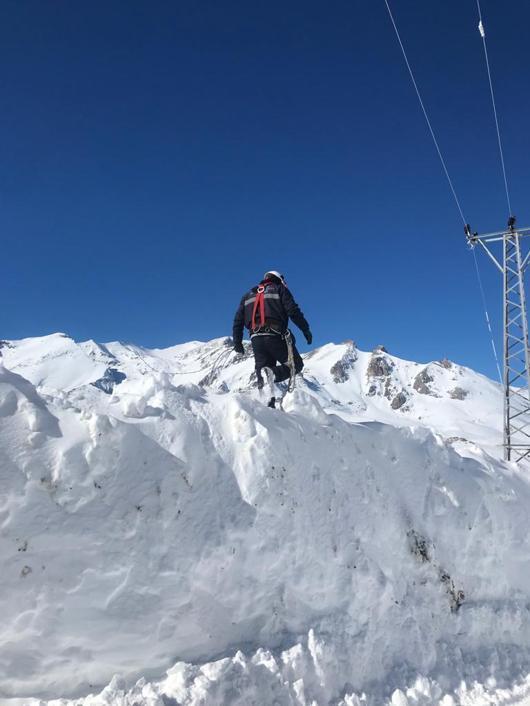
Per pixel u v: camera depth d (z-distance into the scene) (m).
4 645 3.24
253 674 3.70
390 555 5.05
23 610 3.30
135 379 4.89
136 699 3.26
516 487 6.90
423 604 5.06
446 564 5.48
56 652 3.35
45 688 3.30
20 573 3.33
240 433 4.64
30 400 3.83
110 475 3.75
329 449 5.19
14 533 3.36
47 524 3.46
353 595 4.57
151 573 3.72
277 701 3.71
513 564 6.08
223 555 4.05
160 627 3.66
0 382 3.78
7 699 3.19
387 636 4.63
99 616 3.48
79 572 3.49
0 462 3.44
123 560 3.64
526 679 5.07
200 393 5.00
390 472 5.66
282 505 4.50
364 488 5.22
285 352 6.09
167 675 3.55
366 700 4.10
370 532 5.02
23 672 3.26
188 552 3.91
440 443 6.40
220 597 3.97
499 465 7.37
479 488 6.27
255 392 5.86
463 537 5.81
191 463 4.19
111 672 3.49
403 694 4.24
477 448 7.55
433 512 5.73
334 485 4.98
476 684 4.75
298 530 4.50
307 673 3.96
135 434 3.97
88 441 3.77
